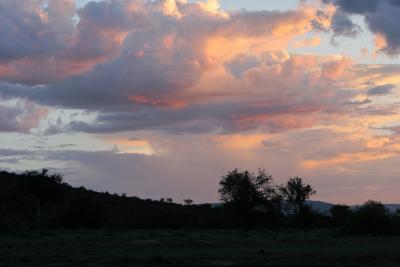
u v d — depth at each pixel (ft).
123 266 80.64
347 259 88.74
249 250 111.86
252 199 272.31
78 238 156.97
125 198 447.83
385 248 115.14
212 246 125.80
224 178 276.21
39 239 152.15
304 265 80.64
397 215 209.97
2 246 122.31
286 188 330.75
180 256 96.68
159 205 437.58
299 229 287.07
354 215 203.31
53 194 278.46
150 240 147.95
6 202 315.17
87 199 268.00
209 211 355.77
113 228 265.95
